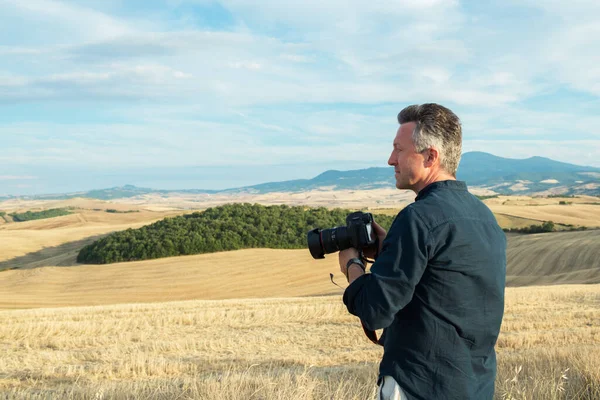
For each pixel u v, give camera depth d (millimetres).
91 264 75000
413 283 1782
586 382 4488
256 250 75438
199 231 77688
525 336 13008
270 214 84875
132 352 12336
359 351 11992
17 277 69938
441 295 1824
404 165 2092
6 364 10852
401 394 1850
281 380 4375
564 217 103625
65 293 62406
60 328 15961
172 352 12484
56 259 82562
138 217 153875
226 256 72750
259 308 20875
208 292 60000
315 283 60500
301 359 11117
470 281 1839
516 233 89688
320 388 4473
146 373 9766
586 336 13344
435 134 2012
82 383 8680
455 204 1906
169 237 75562
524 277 52875
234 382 4074
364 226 2041
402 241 1820
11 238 107062
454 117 2066
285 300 26219
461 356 1826
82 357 11680
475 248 1846
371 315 1803
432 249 1793
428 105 2094
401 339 1886
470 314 1836
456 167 2104
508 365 6602
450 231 1817
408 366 1853
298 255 73062
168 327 16875
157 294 60344
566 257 57625
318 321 17672
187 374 9539
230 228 78812
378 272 1828
